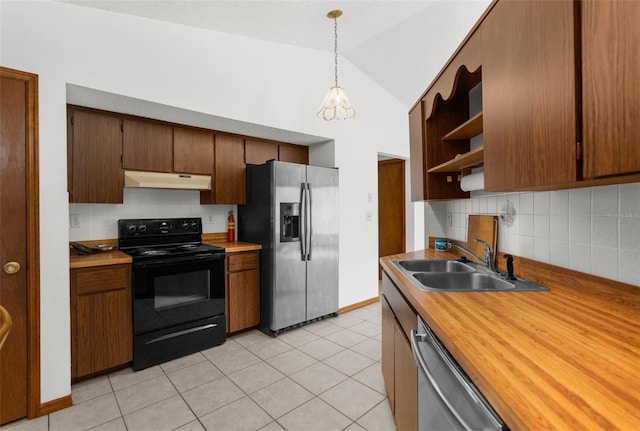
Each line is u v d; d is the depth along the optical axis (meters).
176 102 2.40
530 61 1.08
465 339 0.85
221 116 2.64
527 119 1.11
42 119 1.86
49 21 1.90
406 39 2.96
